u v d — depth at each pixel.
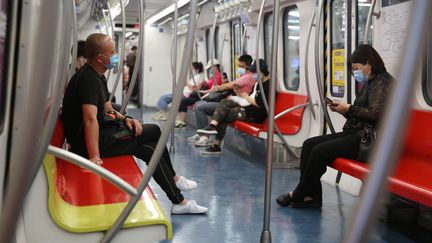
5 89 1.34
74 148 3.13
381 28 4.36
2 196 1.18
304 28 5.87
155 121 10.72
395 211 3.86
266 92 6.36
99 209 2.32
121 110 4.12
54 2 1.03
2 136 1.32
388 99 0.66
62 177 2.76
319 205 4.29
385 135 0.65
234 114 6.68
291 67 6.55
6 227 1.11
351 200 4.56
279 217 3.99
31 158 1.10
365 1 4.74
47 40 1.04
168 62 14.01
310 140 4.13
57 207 2.19
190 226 3.69
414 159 3.61
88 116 2.93
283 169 5.90
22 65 1.08
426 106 3.64
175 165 6.05
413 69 0.64
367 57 3.75
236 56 8.90
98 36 3.11
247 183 5.15
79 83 3.04
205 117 7.91
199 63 9.85
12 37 1.20
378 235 3.60
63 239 2.12
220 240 3.41
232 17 7.95
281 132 5.89
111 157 3.37
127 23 13.01
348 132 3.99
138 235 2.22
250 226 3.73
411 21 0.64
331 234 3.60
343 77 5.20
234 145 7.46
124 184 1.94
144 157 3.63
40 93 1.06
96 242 2.15
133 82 4.09
